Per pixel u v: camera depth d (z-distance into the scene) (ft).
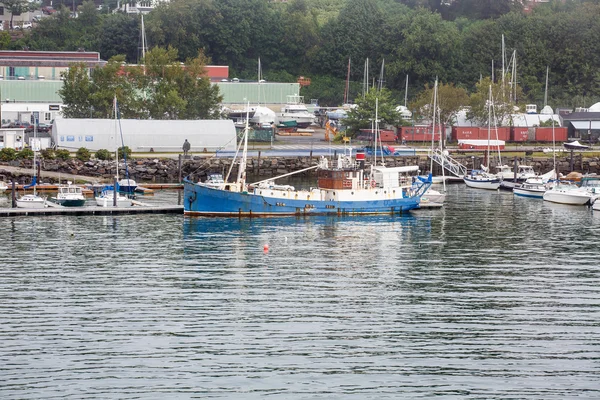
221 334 433.07
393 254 605.73
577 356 411.75
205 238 647.56
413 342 426.51
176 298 488.85
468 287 518.78
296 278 534.37
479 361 405.59
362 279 534.78
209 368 395.34
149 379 384.27
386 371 393.70
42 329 437.58
